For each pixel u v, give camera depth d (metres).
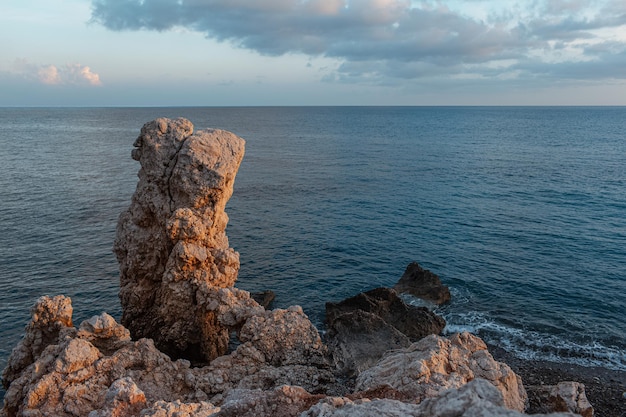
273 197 76.69
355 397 16.91
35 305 26.06
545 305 42.12
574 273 48.22
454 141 164.62
